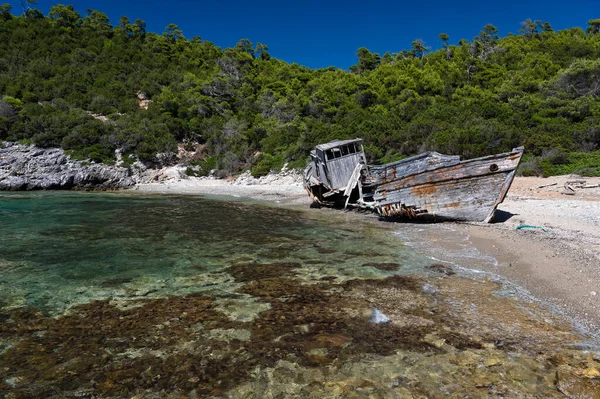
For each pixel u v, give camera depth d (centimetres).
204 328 612
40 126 4288
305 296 749
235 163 4203
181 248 1172
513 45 6347
